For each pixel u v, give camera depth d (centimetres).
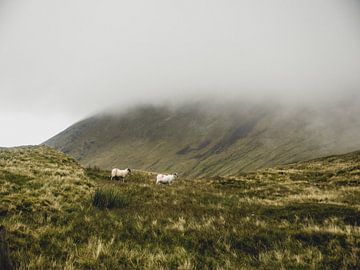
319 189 2936
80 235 993
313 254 922
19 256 763
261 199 2225
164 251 926
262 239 1062
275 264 867
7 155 2875
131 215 1320
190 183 3269
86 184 1984
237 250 975
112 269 773
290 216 1407
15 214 1123
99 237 964
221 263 866
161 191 2269
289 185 3225
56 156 3359
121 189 2202
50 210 1259
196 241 1016
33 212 1193
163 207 1614
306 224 1238
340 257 889
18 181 1686
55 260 761
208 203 1911
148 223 1202
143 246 960
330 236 1042
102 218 1220
